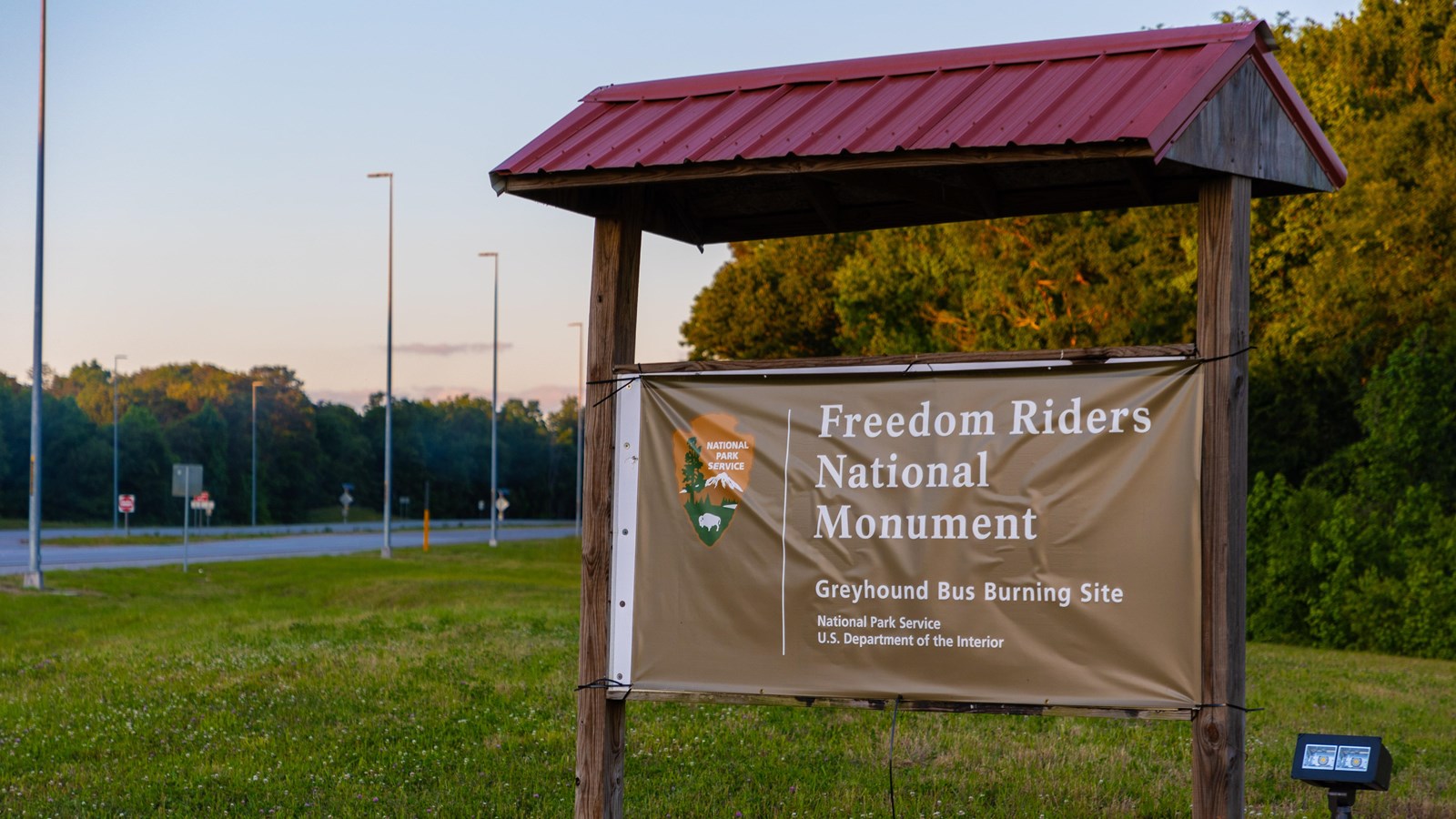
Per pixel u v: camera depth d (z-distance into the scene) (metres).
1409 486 23.47
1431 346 27.50
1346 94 33.16
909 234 39.09
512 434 142.62
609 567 6.61
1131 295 33.16
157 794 8.70
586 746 6.59
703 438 6.50
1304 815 8.04
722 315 56.91
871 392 6.25
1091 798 8.43
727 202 7.75
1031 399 6.00
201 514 104.12
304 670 13.38
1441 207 29.98
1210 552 5.68
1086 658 5.84
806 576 6.29
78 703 12.13
